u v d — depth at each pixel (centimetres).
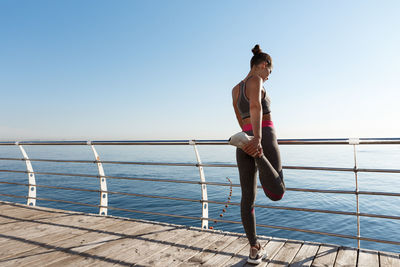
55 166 3891
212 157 5866
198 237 252
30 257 211
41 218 323
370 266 185
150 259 205
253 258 191
